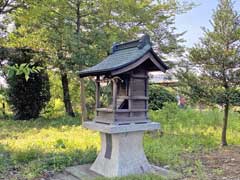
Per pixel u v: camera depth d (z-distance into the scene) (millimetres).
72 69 10125
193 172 5188
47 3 9227
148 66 5137
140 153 5207
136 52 5023
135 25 11188
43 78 12594
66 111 13031
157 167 5461
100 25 10203
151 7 11773
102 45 9477
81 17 10273
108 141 5203
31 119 12047
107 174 4973
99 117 5207
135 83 5004
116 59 5289
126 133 5020
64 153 6141
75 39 9430
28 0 8797
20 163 5590
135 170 5043
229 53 7129
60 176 5031
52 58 10984
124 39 10148
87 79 10906
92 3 9891
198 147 7242
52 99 14148
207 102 7508
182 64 8141
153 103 11164
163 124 9711
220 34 7301
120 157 4961
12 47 10242
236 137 8375
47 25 10031
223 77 7336
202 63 7488
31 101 12266
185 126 9656
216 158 6250
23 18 9305
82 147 6816
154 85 11531
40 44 10086
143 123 5074
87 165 5586
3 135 8578
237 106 7605
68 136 8336
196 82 7535
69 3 9867
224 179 4816
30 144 7109
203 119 10344
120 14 10414
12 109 12383
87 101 11930
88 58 9383
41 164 5402
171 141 7758
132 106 4977
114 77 4805
